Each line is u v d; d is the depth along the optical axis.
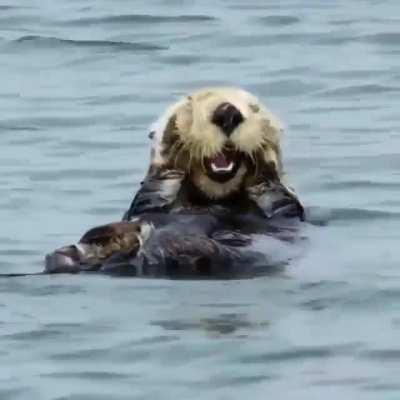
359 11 38.47
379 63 33.88
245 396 16.42
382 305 19.06
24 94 32.38
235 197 22.05
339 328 18.23
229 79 32.88
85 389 16.70
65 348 17.83
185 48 35.41
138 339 18.02
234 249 20.70
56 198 25.33
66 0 40.59
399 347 17.59
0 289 19.86
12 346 17.92
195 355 17.50
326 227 22.84
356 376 16.83
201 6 39.31
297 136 28.89
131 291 19.64
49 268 20.45
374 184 25.78
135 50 35.50
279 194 22.19
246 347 17.67
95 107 31.23
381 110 30.56
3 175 26.78
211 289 19.73
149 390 16.62
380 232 22.75
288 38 36.06
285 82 32.59
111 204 24.97
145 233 20.42
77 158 27.81
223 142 21.45
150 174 22.05
